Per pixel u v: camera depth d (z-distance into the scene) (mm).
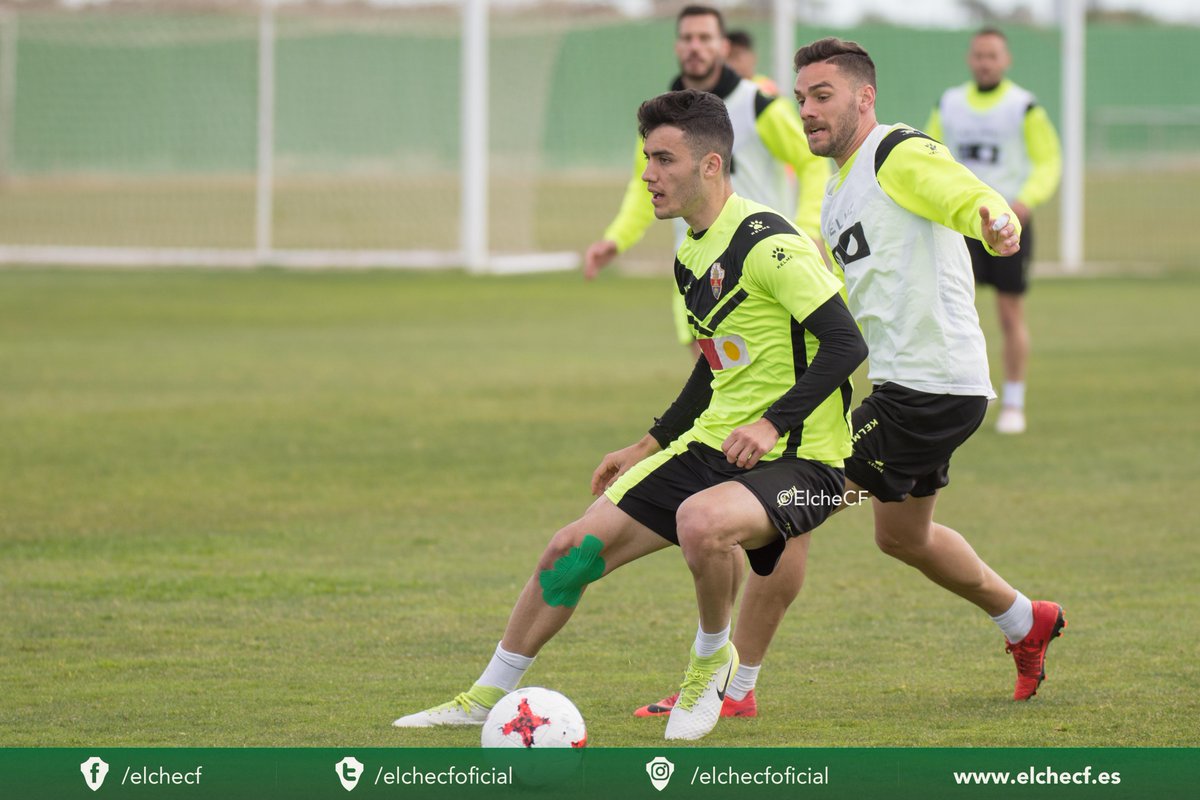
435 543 25031
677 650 19125
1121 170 134000
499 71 84500
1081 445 33906
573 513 27312
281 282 73688
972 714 16422
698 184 15836
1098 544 24844
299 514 27156
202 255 82188
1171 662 18312
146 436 34656
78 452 32656
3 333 53938
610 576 23203
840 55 17484
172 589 22016
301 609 20984
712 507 15047
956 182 16719
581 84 121062
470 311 62500
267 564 23578
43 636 19547
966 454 32969
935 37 92938
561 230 103188
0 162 101500
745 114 28938
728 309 15883
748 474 15477
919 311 17203
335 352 50000
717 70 29156
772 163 29312
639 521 15914
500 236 85188
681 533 15117
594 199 124438
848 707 16766
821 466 15773
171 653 18828
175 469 31016
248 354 49312
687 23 29000
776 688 17562
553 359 48406
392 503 28078
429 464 31734
